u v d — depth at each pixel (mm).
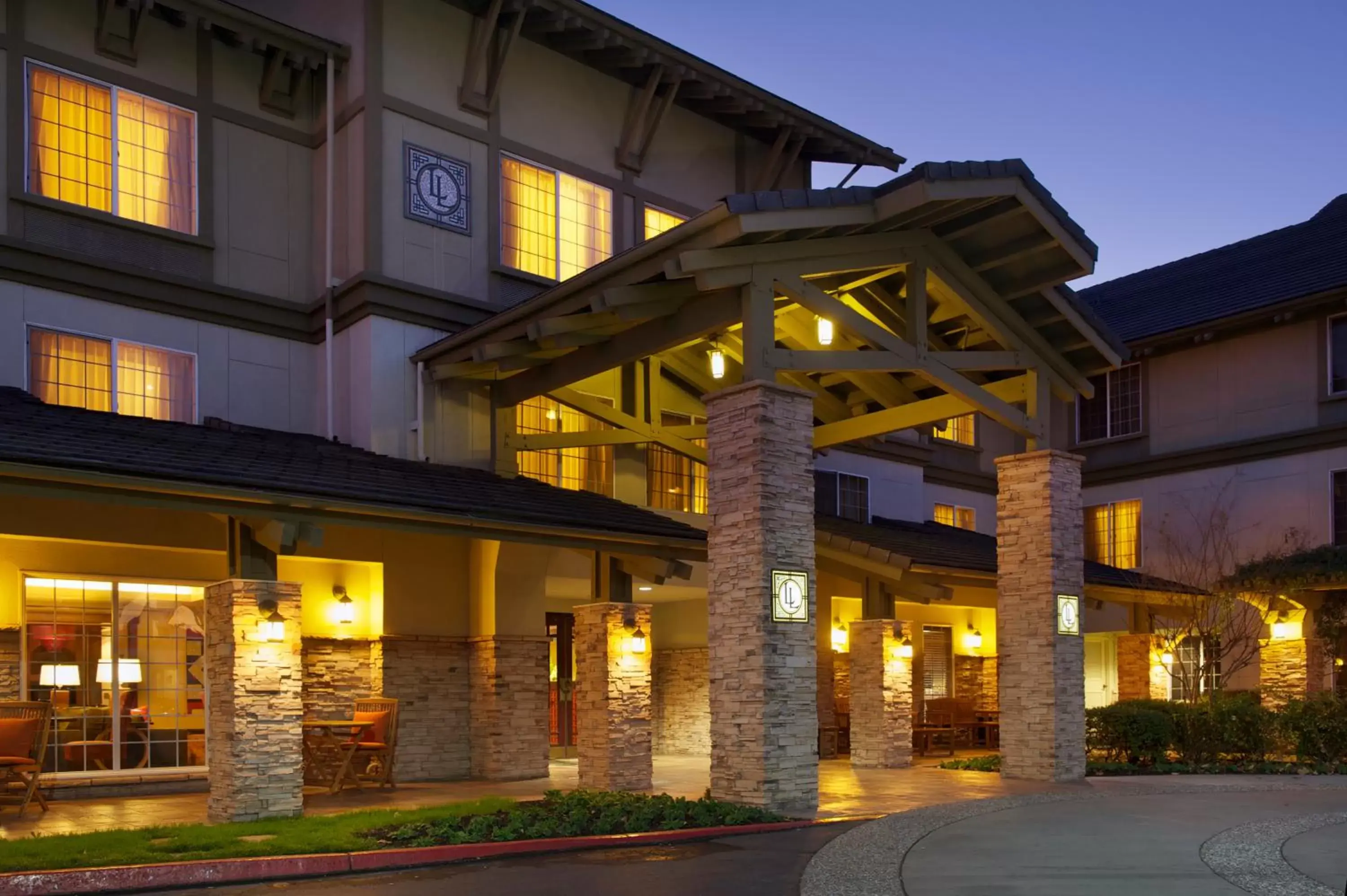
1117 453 25844
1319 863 8953
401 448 15797
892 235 13383
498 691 15375
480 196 17156
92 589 13242
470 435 16062
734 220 11531
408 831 9805
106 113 15172
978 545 22594
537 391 15578
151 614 13680
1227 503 23750
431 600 15492
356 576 15203
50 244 14484
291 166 16734
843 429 15664
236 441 13484
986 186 12523
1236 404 23891
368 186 16016
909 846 9836
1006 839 10188
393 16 16562
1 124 14273
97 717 13141
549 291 13680
